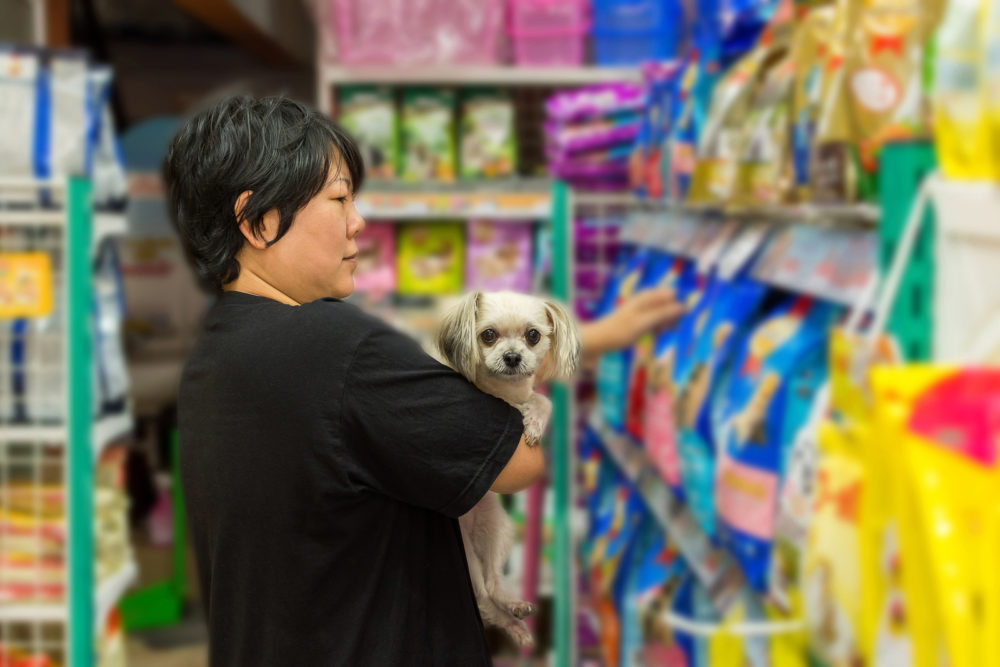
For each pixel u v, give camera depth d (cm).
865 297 99
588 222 305
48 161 223
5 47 226
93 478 230
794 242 145
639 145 262
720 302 166
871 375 72
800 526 112
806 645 104
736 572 162
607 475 281
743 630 112
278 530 105
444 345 150
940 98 79
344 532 105
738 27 180
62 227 238
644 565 218
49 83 227
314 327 105
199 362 114
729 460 136
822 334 132
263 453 104
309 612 105
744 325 159
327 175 114
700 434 155
